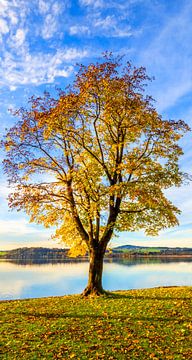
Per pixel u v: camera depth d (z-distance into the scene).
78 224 20.17
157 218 19.56
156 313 13.79
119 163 19.92
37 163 20.12
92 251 19.66
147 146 19.52
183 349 9.70
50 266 95.56
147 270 64.88
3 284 43.41
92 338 10.89
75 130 19.88
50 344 10.41
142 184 18.55
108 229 19.48
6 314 14.77
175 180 18.80
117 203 19.86
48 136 19.00
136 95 18.69
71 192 19.95
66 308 15.58
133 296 18.31
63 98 18.09
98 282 19.25
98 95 18.91
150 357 9.20
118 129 19.80
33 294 33.94
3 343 10.56
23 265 103.38
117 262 108.94
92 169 19.81
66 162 20.42
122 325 12.26
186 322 12.35
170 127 18.64
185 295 17.77
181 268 71.00
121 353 9.55
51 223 20.05
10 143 19.22
